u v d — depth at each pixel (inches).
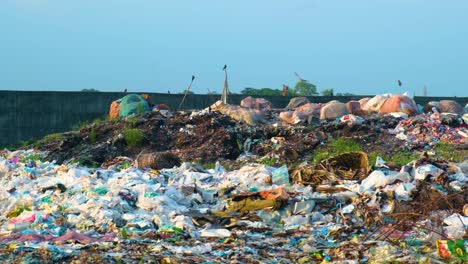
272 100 3134.8
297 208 1061.8
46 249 822.5
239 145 2188.7
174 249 855.7
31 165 1552.7
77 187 1219.9
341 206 1080.2
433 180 1142.3
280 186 1240.2
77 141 2308.1
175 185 1253.7
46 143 2422.5
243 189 1238.3
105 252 835.4
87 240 904.3
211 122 2281.0
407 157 1982.0
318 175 1270.9
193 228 987.3
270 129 2237.9
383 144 2124.8
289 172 1314.0
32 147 2439.7
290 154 2066.9
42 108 2935.5
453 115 2303.2
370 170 1285.7
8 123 2906.0
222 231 965.8
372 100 2541.8
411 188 1092.5
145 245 880.9
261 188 1222.3
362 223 1010.7
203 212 1079.6
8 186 1322.6
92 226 1000.9
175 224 999.0
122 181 1259.8
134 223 996.6
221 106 2480.3
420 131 2198.6
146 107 2650.1
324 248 877.2
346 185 1208.8
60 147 2283.5
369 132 2201.0
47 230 974.4
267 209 1064.2
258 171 1386.6
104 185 1200.2
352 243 877.2
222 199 1203.2
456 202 1027.9
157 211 1070.4
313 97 3164.4
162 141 2249.0
